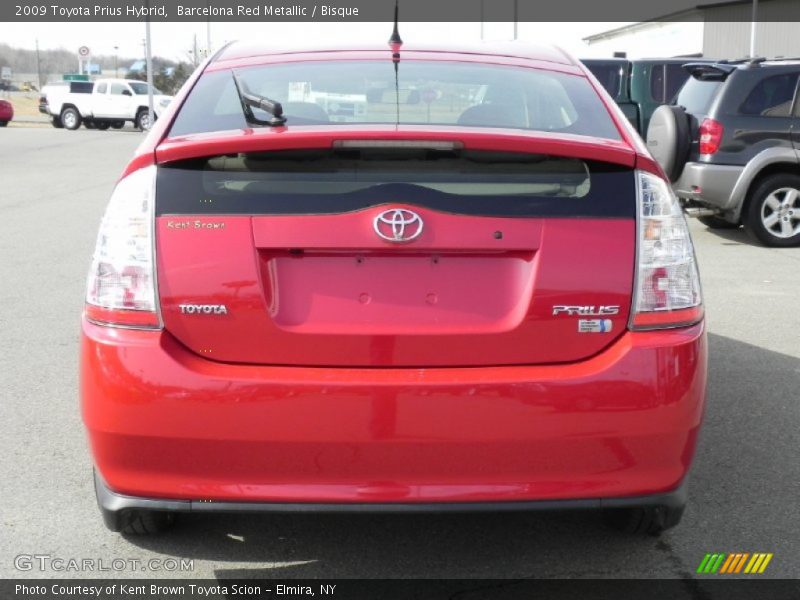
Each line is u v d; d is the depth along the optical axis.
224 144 2.49
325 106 2.92
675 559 3.09
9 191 14.17
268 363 2.50
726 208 9.43
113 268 2.53
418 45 3.56
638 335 2.55
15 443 4.08
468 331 2.50
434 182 2.53
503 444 2.47
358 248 2.50
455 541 3.22
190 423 2.44
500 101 2.99
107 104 34.06
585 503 2.54
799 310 6.63
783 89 9.27
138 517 3.01
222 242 2.50
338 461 2.47
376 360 2.49
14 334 5.91
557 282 2.51
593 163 2.59
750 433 4.21
